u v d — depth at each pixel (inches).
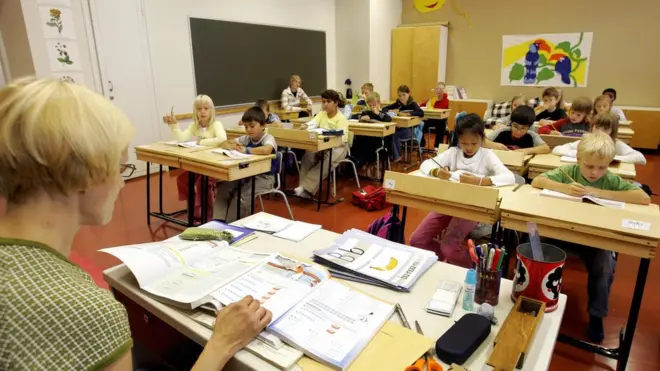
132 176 200.5
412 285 44.6
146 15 195.0
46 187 23.0
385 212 154.5
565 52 283.1
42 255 22.6
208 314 38.8
